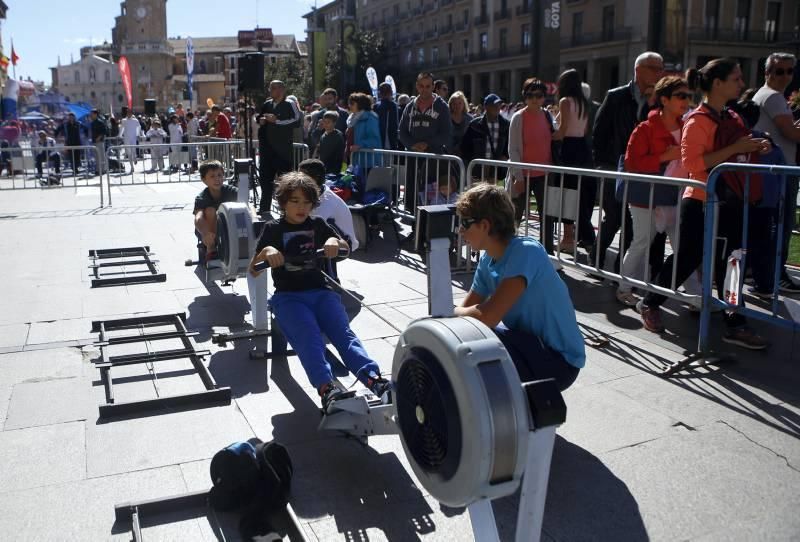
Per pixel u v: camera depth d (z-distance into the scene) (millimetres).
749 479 3131
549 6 14734
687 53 44875
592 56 50125
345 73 46125
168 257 7688
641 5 45375
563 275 6688
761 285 5574
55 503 3010
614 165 6430
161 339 4969
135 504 2900
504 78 62531
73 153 14648
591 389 4094
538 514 2148
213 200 6262
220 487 2920
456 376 2002
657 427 3619
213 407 3961
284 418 3826
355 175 8461
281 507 2920
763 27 46719
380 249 8062
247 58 11148
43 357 4711
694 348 4723
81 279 6730
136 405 3877
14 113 31797
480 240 2998
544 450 2098
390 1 81312
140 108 111250
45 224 9820
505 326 3279
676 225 4809
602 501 2988
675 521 2844
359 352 3568
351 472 3268
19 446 3500
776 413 3752
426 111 8203
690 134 4715
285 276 3904
